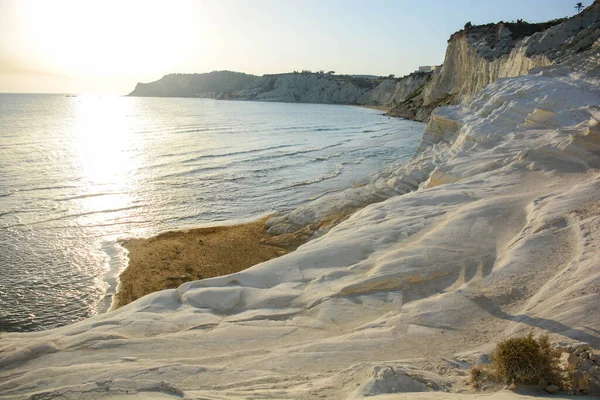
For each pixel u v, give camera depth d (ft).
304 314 27.63
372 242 36.63
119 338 25.85
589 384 15.76
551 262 27.68
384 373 17.24
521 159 52.19
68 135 177.78
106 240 61.36
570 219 32.55
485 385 17.04
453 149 74.02
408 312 25.16
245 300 30.42
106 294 45.55
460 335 22.17
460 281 28.43
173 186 94.89
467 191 45.65
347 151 150.41
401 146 164.86
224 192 91.30
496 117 70.44
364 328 24.53
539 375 16.49
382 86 618.03
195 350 23.84
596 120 54.44
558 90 70.59
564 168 47.37
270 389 18.04
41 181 93.45
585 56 97.66
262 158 133.08
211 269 52.31
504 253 30.81
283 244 60.39
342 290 29.07
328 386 17.72
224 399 16.28
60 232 63.77
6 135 170.91
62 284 47.52
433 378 17.79
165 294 32.37
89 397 17.13
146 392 17.38
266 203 83.66
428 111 295.48
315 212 68.44
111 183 94.99
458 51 272.72
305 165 123.03
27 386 19.94
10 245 58.03
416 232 37.52
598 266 24.34
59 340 26.11
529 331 20.80
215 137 186.50
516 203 39.68
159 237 63.05
